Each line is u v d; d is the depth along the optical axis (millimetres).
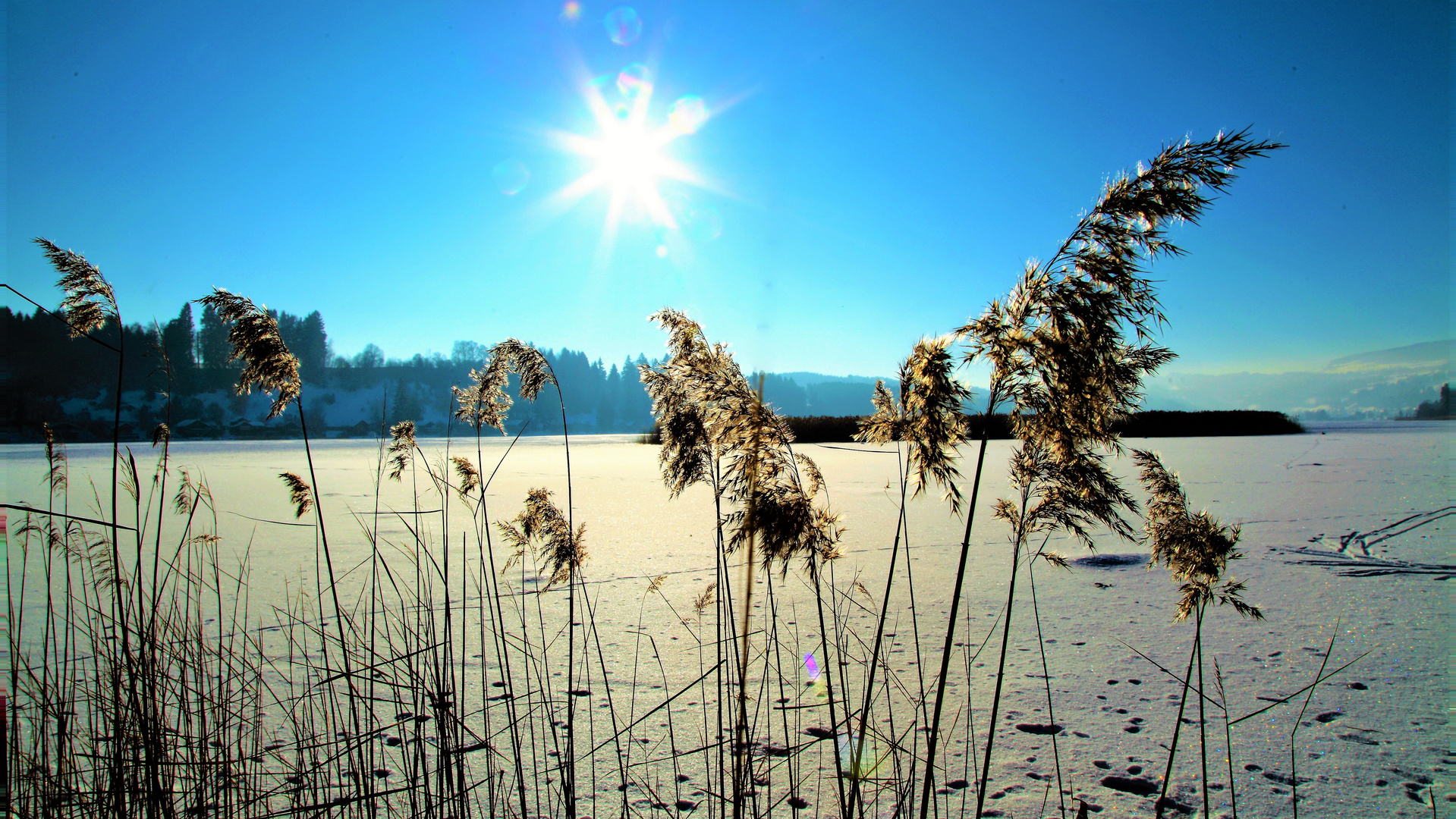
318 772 2648
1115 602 5590
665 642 4691
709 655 4414
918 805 2639
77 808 2568
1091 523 2172
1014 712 3506
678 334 2494
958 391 2049
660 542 8695
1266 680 3836
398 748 3248
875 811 2508
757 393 2225
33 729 2689
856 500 12688
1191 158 1824
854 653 4430
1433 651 4203
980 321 2053
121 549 6984
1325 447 27188
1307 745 3068
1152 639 4605
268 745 3211
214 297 2795
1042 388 2010
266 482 16281
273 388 2885
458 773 2537
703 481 2570
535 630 4957
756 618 5254
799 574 6621
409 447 3852
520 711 3586
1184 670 4016
